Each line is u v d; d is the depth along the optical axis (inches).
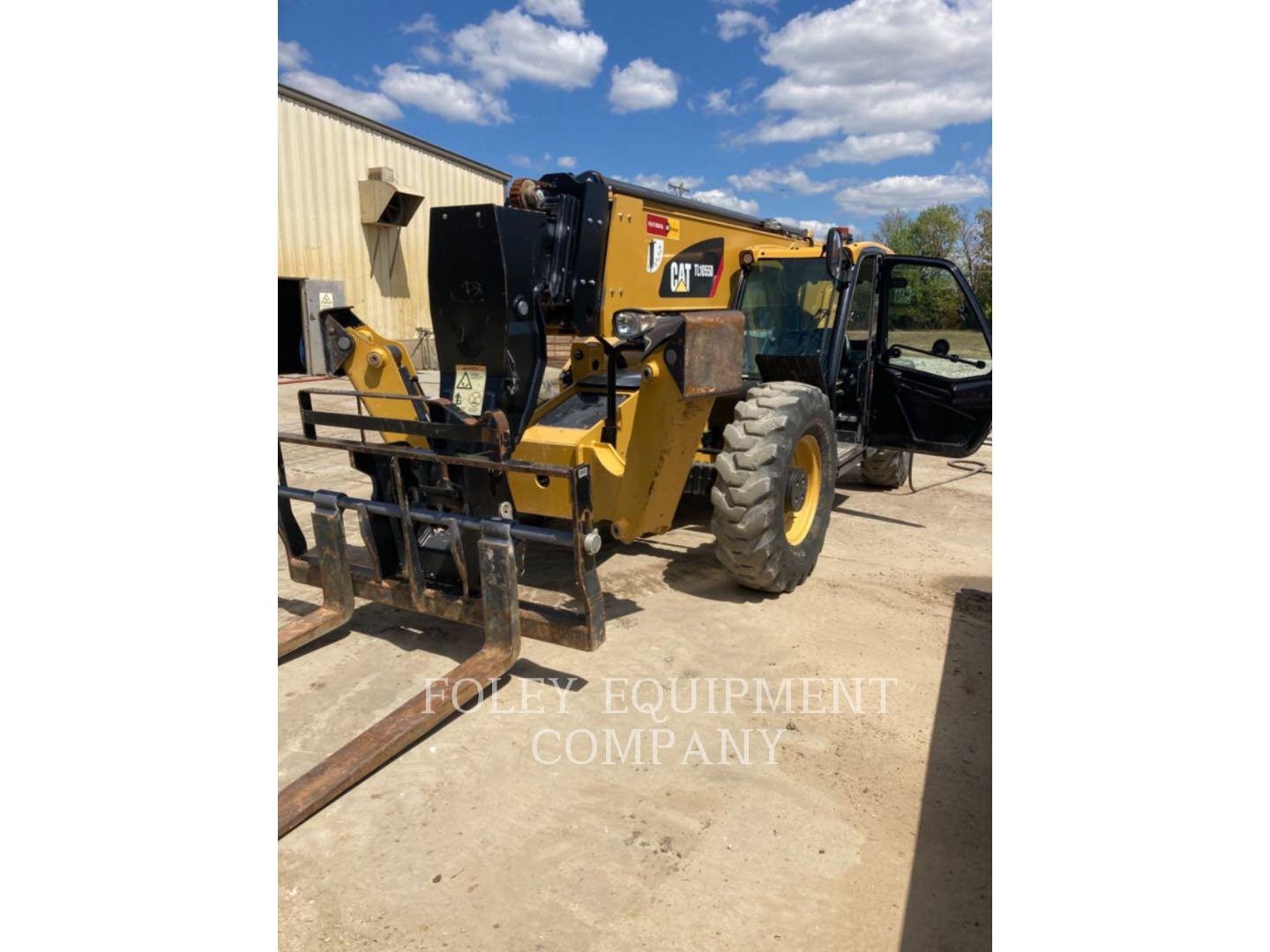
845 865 87.4
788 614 153.3
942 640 142.6
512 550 119.0
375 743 102.4
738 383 153.1
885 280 207.6
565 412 164.4
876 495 255.0
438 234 144.5
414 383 147.8
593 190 172.1
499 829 92.7
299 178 530.0
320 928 78.4
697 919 79.7
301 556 151.5
